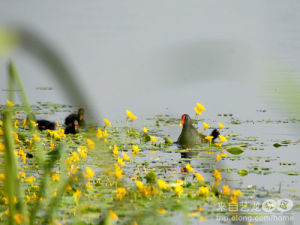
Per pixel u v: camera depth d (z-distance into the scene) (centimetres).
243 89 2616
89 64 2644
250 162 1507
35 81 2752
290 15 3316
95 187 1123
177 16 4103
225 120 2170
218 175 1138
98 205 966
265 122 2075
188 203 1043
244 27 3117
